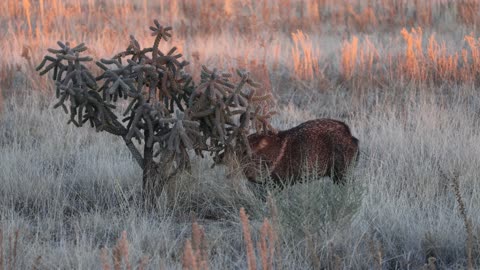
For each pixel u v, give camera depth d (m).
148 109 18.09
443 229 16.72
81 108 18.31
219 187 19.59
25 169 21.31
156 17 46.97
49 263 14.86
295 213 16.31
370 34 41.66
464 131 23.78
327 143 18.39
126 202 18.91
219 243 16.38
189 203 19.52
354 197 16.89
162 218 18.56
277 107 29.03
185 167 19.22
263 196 18.73
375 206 18.22
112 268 14.37
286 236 16.30
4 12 45.06
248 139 18.55
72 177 21.47
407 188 20.22
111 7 50.53
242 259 15.59
